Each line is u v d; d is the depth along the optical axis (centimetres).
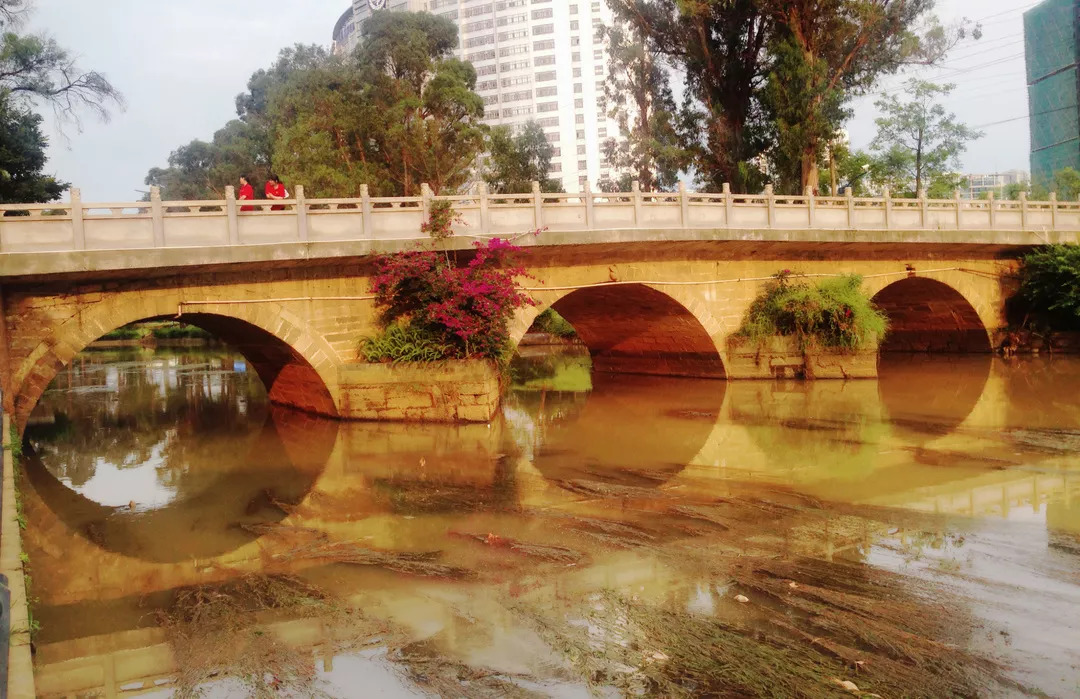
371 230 1641
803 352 2269
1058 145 5822
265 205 1540
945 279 2669
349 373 1673
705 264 2258
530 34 9838
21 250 1294
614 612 671
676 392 2205
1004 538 852
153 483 1309
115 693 576
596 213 1936
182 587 795
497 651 609
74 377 3522
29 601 696
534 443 1509
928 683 541
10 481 891
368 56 3959
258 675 585
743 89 3319
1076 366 2469
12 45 2338
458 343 1702
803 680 548
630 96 3875
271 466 1380
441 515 1016
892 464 1220
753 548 834
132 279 1441
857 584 723
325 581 784
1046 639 605
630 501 1051
